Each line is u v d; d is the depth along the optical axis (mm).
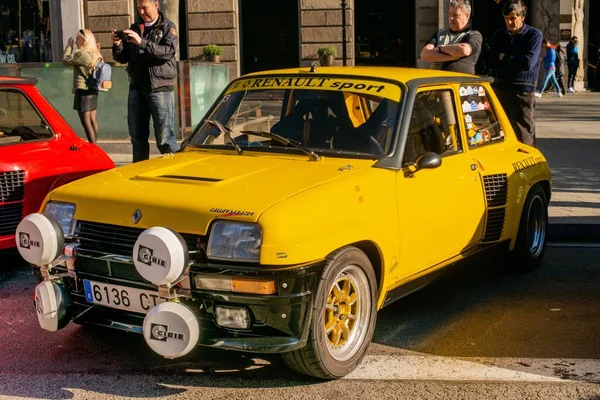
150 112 8773
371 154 5102
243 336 4188
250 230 4141
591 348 5055
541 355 4934
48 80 13758
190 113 13266
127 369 4680
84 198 4656
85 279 4582
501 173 6207
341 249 4391
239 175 4762
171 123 8766
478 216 5902
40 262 4555
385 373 4625
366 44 26703
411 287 5266
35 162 6691
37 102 7105
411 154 5234
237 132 5547
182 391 4355
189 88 13188
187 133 13242
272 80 5770
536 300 6105
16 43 26828
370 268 4645
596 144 13992
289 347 4125
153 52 8352
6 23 26797
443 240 5477
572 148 13500
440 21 24641
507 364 4777
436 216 5348
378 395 4301
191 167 5016
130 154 13477
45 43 26719
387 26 26609
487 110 6508
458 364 4773
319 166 4965
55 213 4746
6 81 6910
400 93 5387
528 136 8844
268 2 27234
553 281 6629
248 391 4352
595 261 7281
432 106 5660
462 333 5348
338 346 4539
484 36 26062
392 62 26750
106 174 5070
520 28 8680
